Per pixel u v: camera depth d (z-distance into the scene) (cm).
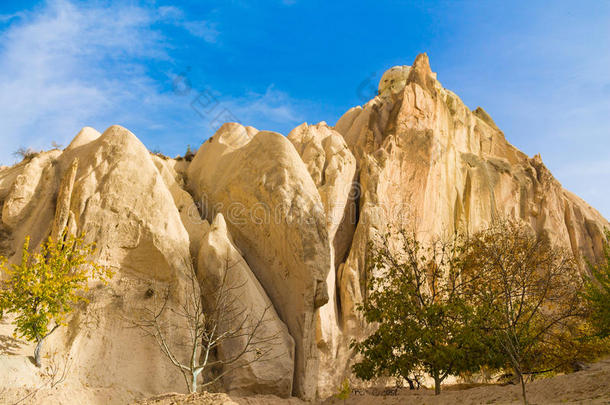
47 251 1881
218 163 2830
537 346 2052
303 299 2262
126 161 2222
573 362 2250
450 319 1956
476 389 1673
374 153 3506
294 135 3512
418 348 1880
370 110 4075
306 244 2320
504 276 1656
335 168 3097
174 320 1992
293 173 2475
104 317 1895
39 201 2258
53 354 1723
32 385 1572
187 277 2092
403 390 2248
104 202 2111
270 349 1983
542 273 2530
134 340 1906
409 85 4019
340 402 2020
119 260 2045
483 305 1834
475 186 4288
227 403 1264
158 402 1339
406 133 3775
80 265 1945
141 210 2131
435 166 3712
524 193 4638
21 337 1641
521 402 1379
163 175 2614
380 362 1950
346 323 2633
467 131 4844
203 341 2064
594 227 4966
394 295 2000
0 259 1748
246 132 3072
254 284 2255
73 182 2133
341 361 2525
